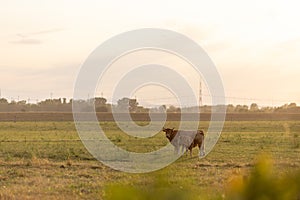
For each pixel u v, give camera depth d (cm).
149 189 335
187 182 475
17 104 15925
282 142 4238
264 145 3934
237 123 8219
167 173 350
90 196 1752
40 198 1712
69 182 2094
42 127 7344
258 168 322
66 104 15712
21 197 1719
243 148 3747
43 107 15675
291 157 2969
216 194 434
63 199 1698
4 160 2919
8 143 4341
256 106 13912
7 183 2081
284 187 315
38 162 2739
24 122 9131
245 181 322
